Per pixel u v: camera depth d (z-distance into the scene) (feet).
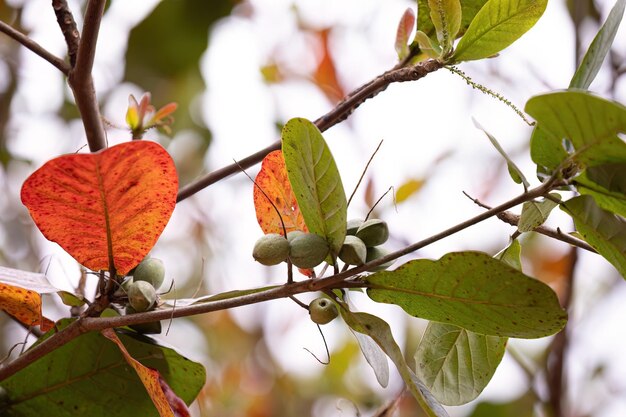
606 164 4.94
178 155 9.39
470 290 4.99
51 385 5.48
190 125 9.24
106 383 5.49
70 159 4.91
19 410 5.50
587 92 4.79
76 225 5.12
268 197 5.29
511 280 4.92
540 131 5.05
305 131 4.98
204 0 8.66
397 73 5.64
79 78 5.50
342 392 10.59
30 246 9.04
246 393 10.62
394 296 5.10
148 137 8.91
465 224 5.01
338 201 5.05
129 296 5.15
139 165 4.97
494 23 5.43
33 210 5.07
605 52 5.18
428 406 4.96
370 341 5.23
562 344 8.34
